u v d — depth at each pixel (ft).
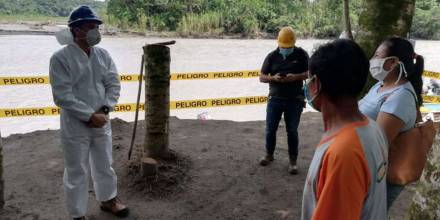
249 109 34.78
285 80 15.25
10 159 17.84
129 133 21.15
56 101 10.96
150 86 15.39
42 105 34.01
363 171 4.49
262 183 15.57
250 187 15.25
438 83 31.91
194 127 22.85
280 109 16.07
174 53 80.53
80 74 11.17
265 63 16.01
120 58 69.05
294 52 15.49
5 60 58.75
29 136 21.06
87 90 11.41
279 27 173.17
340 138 4.62
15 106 33.37
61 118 11.51
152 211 13.48
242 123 23.97
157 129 15.87
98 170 12.46
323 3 171.42
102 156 12.31
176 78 27.25
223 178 15.90
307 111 28.02
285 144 20.10
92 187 15.23
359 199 4.43
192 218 13.12
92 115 11.19
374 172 4.66
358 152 4.49
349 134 4.61
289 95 15.74
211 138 20.80
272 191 14.97
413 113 7.53
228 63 65.05
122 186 15.02
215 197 14.47
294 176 16.24
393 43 7.72
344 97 4.82
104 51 12.05
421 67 8.05
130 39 128.98
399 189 7.95
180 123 23.65
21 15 265.54
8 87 40.45
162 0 175.73
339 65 4.72
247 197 14.52
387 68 7.75
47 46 82.58
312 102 5.17
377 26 16.66
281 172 16.58
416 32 177.47
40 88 40.55
